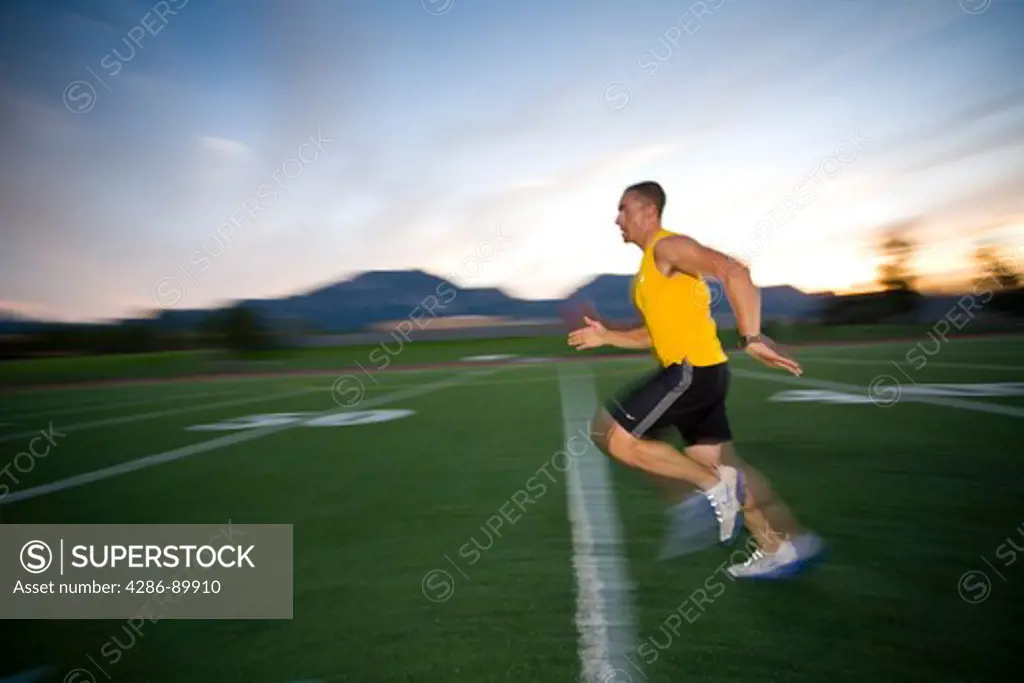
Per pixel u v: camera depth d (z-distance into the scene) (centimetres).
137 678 193
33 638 223
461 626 213
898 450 432
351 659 195
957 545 263
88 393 1327
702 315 260
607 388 918
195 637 216
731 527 259
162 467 493
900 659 181
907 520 295
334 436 594
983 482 351
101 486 439
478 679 180
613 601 226
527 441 530
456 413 714
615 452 266
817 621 205
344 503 367
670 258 251
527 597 233
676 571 251
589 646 196
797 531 284
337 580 256
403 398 899
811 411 605
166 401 1068
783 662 182
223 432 661
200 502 384
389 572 262
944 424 513
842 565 247
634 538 290
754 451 445
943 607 211
